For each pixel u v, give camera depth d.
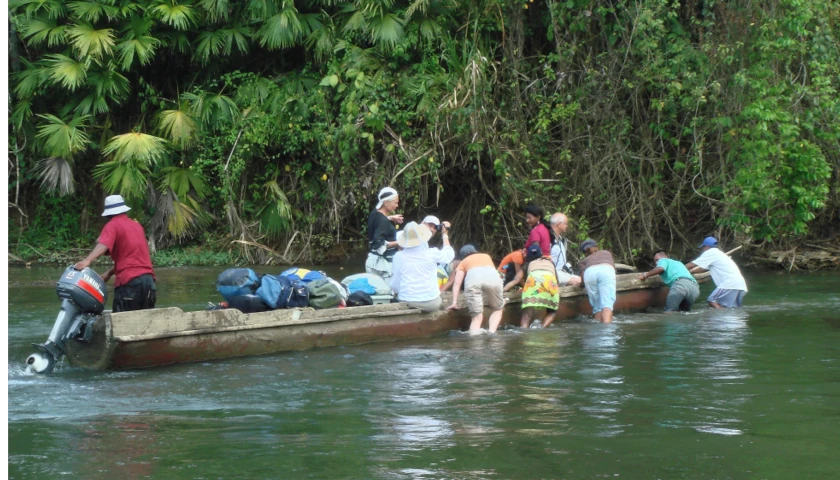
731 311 11.95
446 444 5.50
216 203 20.03
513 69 17.50
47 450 5.36
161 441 5.57
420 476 4.89
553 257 11.41
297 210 19.45
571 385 7.21
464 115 16.80
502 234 18.03
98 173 18.38
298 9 19.64
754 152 15.96
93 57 18.16
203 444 5.50
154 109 20.39
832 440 5.61
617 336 9.88
